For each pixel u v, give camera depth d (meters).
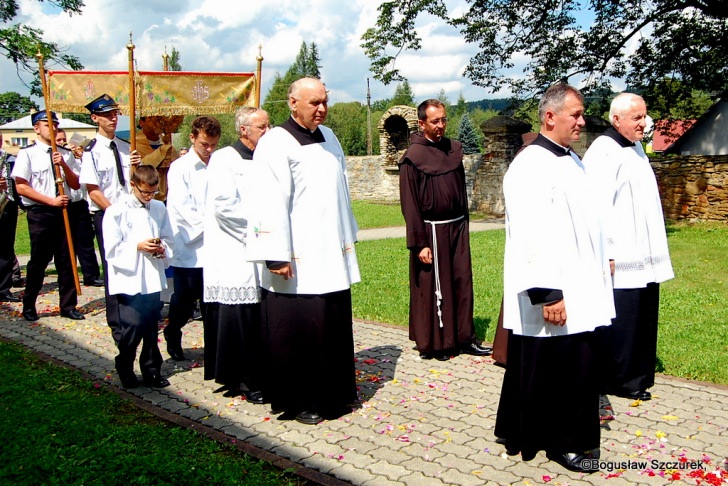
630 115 4.91
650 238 5.00
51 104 7.47
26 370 5.76
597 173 4.95
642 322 4.95
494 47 18.92
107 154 7.11
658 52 17.95
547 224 3.76
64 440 4.20
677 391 5.17
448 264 6.05
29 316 7.77
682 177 16.66
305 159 4.56
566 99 3.83
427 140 6.11
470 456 4.11
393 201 24.75
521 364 3.96
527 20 18.47
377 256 12.35
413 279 6.18
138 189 5.28
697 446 4.19
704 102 26.45
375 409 4.94
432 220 6.05
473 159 21.38
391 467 3.97
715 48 17.36
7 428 4.39
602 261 4.02
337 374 4.71
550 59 18.61
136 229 5.28
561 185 3.83
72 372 5.70
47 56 16.58
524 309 3.89
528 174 3.83
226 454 4.12
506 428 4.15
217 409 4.99
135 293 5.24
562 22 18.33
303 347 4.63
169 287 6.44
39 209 7.64
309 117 4.57
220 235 5.15
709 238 13.82
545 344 3.86
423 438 4.39
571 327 3.78
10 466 3.86
